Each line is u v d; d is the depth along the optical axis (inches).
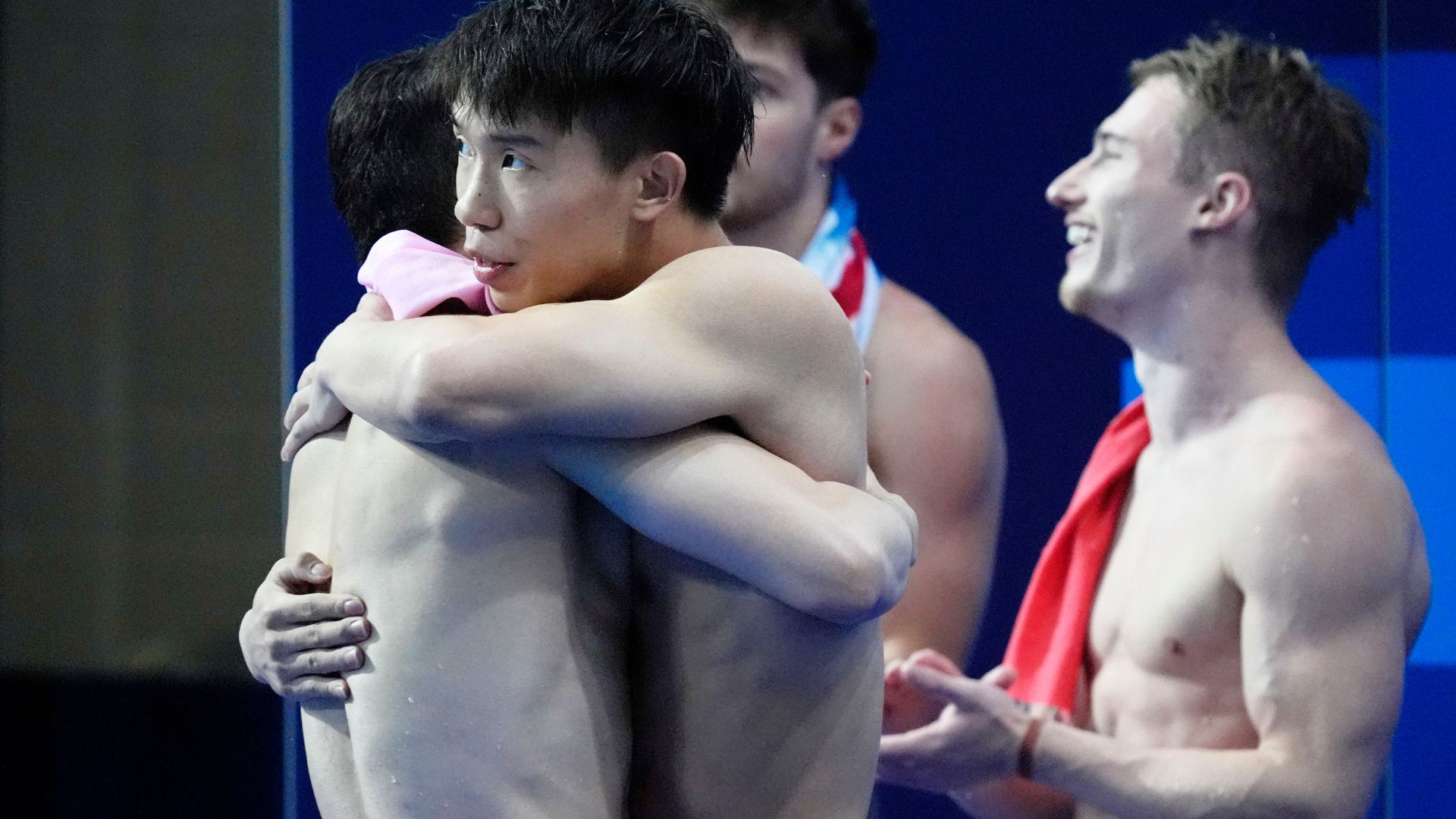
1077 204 312.5
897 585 141.0
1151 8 390.6
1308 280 389.4
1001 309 397.1
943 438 368.5
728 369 138.7
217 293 524.7
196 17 511.2
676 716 146.8
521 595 138.9
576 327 134.3
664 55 143.9
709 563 139.9
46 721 516.7
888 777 289.1
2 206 520.1
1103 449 315.0
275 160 518.3
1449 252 383.6
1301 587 259.8
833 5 341.7
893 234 398.9
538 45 139.3
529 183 141.3
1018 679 315.0
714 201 153.1
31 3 510.3
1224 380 290.5
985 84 395.9
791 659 142.9
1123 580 295.6
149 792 502.0
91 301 526.9
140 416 530.6
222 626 535.8
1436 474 384.2
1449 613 382.0
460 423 132.0
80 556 534.9
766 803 145.4
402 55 187.2
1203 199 293.0
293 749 405.1
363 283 163.2
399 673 140.3
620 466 136.6
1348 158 297.3
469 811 138.1
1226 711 274.1
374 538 144.2
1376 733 258.4
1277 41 387.5
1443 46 382.6
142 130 514.6
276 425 529.3
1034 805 302.8
